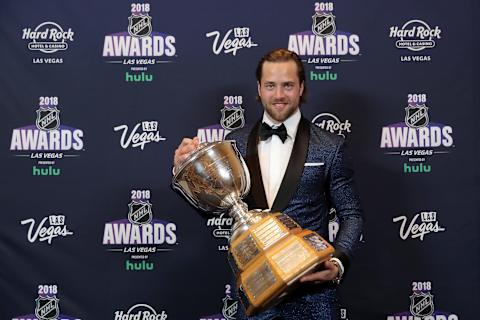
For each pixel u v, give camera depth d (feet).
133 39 7.55
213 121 7.54
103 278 7.51
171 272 7.52
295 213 5.58
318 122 7.52
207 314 7.50
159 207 7.54
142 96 7.55
